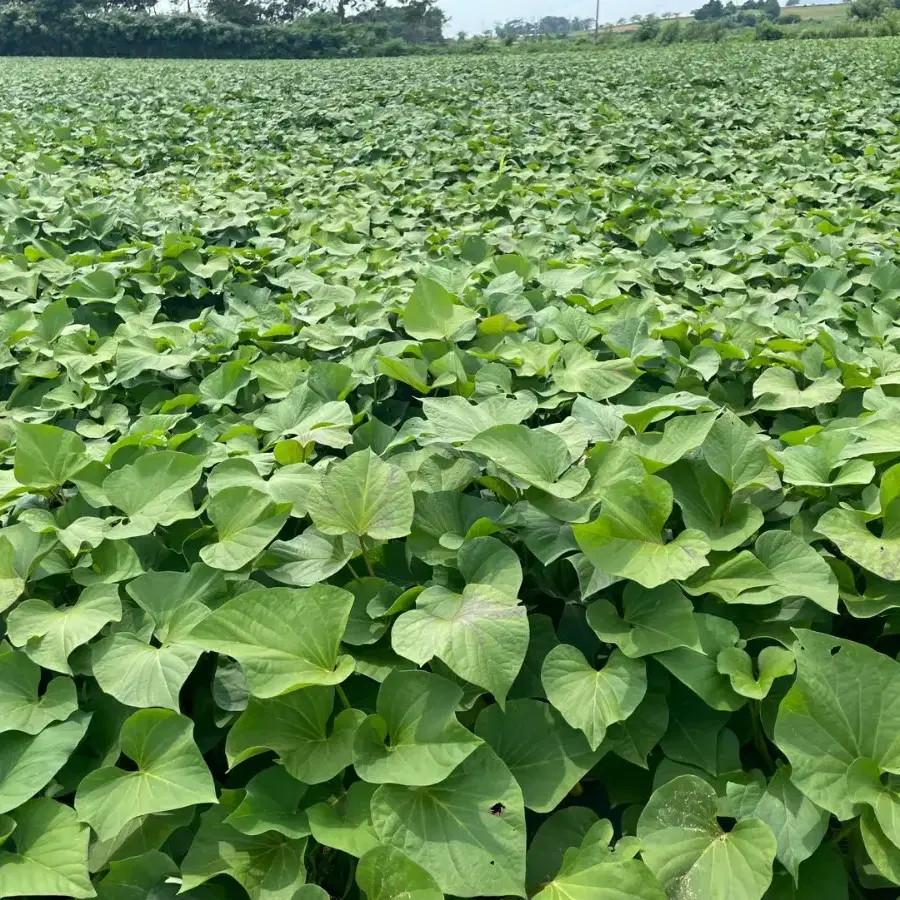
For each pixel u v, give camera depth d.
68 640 2.22
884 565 2.22
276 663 2.02
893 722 1.90
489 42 65.56
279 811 1.94
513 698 2.25
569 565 2.56
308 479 2.74
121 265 5.46
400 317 4.39
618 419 3.00
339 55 60.19
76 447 2.97
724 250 5.71
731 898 1.76
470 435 2.75
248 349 4.15
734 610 2.38
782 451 2.83
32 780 1.99
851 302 4.92
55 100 16.50
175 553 2.71
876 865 1.75
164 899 1.89
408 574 2.58
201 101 16.59
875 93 14.78
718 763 2.10
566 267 5.27
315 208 7.30
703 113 12.84
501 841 1.81
